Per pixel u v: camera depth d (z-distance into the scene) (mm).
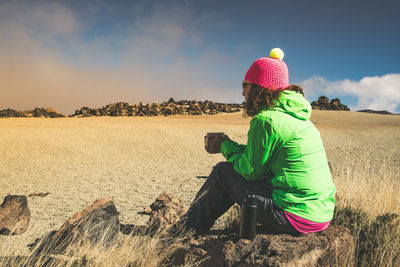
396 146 16281
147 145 15188
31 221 4129
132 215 4406
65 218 4348
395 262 2479
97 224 2947
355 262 2480
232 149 2295
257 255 1967
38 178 7508
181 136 19438
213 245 2262
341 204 3371
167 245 2490
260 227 2324
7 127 20922
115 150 13352
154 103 65562
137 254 2455
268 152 1955
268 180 2113
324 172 2012
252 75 2086
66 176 7805
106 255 2461
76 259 2414
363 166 9172
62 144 14328
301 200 1976
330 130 27109
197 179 7570
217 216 2535
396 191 3848
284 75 2072
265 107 2037
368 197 3850
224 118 49562
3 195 5820
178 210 3643
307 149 1928
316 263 1997
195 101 73750
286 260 1873
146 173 8406
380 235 2729
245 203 2027
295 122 1946
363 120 49094
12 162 9906
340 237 2199
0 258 2561
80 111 55875
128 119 38562
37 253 2809
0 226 3398
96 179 7457
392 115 61156
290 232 2096
